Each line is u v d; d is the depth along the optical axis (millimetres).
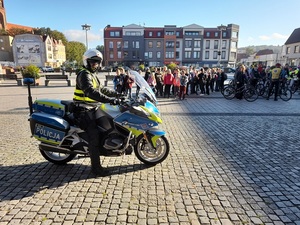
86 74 3600
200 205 3189
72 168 4215
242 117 8312
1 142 5500
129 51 67438
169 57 67688
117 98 3865
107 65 68000
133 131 3959
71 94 14633
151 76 13336
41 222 2838
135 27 66188
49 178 3869
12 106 9977
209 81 14852
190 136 6086
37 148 5141
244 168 4289
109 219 2904
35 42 69000
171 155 4836
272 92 13461
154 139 4129
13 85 19719
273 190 3578
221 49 66875
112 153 3949
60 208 3102
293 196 3430
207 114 8836
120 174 4016
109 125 3885
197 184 3723
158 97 13492
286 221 2900
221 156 4809
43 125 3885
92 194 3422
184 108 10117
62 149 3883
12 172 4059
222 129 6734
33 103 4102
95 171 3895
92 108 3795
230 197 3383
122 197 3352
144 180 3826
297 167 4344
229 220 2908
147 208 3115
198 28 65938
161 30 67000
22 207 3115
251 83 14742
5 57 70188
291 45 54969
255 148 5258
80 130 3855
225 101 12219
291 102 11969
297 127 6965
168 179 3865
